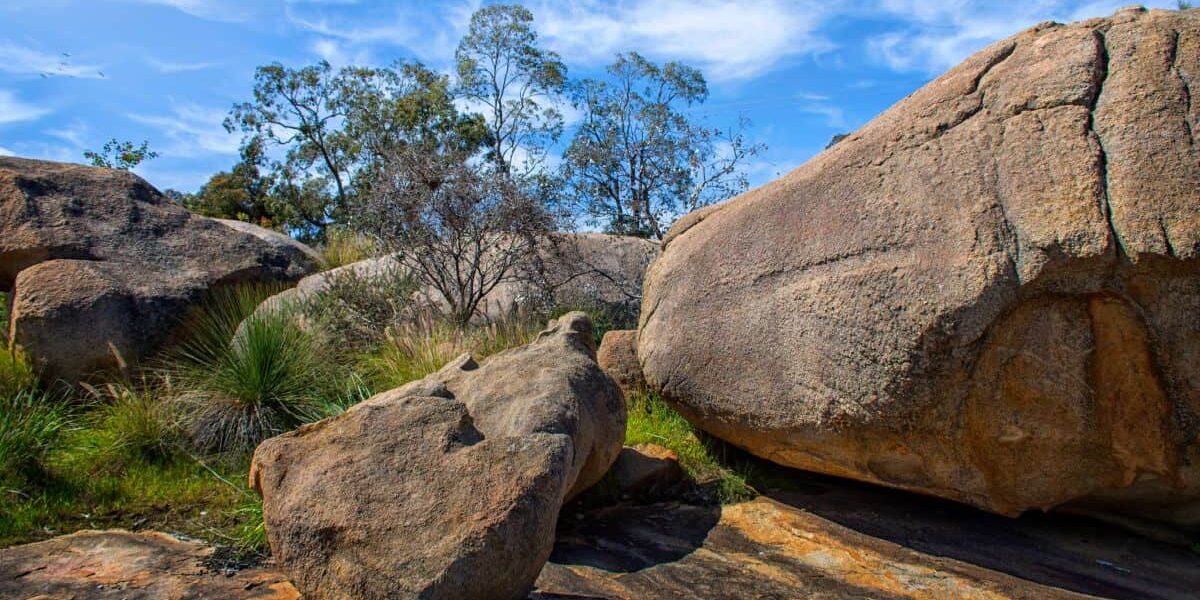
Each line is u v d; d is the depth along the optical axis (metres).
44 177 8.22
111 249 7.94
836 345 4.64
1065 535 4.95
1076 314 4.14
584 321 6.03
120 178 8.70
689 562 4.67
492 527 3.52
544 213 9.13
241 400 6.29
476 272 9.41
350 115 23.98
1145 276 3.93
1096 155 4.07
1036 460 4.46
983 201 4.27
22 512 5.05
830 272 4.75
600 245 10.23
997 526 5.06
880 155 4.79
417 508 3.64
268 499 3.85
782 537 4.99
